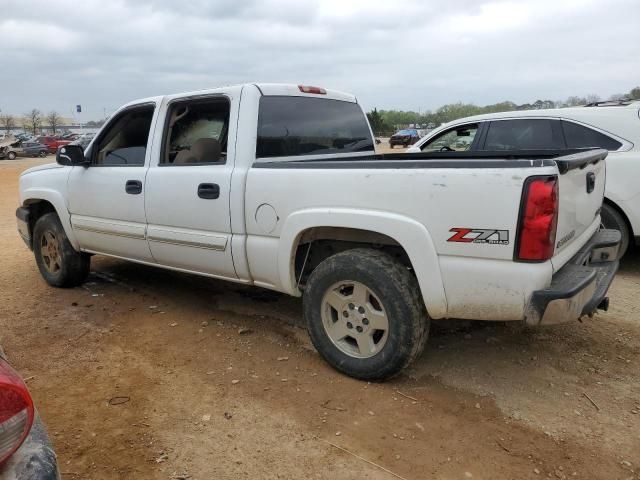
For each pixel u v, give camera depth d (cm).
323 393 328
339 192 326
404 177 303
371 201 315
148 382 348
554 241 279
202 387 340
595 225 385
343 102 481
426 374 351
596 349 383
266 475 258
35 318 467
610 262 366
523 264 277
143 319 459
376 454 271
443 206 291
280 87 410
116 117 471
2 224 1007
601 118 573
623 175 543
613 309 460
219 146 401
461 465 262
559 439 280
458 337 406
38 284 570
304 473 259
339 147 467
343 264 330
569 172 298
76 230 507
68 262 529
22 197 568
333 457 269
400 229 305
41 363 379
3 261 681
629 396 321
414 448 275
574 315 283
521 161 275
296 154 418
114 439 288
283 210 353
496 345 391
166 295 521
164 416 308
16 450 166
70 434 292
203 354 388
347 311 340
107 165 476
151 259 455
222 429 295
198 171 398
